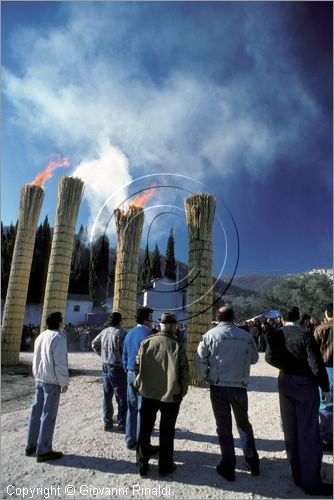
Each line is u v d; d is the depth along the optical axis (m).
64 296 11.41
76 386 9.36
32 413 4.79
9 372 11.24
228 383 4.23
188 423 6.20
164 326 4.52
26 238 12.91
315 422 3.94
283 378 4.12
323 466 4.46
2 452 4.80
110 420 5.75
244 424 4.28
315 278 47.91
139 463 4.18
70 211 11.72
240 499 3.67
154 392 4.23
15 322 12.45
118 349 5.73
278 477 4.18
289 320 4.31
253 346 4.39
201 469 4.37
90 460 4.57
